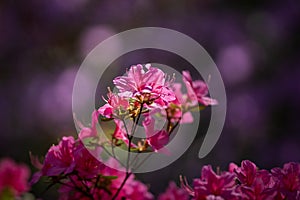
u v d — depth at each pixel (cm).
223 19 751
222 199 218
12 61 715
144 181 573
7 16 729
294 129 714
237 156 677
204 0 761
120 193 244
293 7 793
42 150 625
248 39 749
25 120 640
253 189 225
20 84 688
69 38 722
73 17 725
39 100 654
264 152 696
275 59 745
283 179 232
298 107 720
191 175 587
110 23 727
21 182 246
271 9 775
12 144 627
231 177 228
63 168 226
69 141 232
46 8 727
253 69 727
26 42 721
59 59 711
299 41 758
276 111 714
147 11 742
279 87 724
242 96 709
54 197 466
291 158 696
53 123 638
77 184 238
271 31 757
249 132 694
